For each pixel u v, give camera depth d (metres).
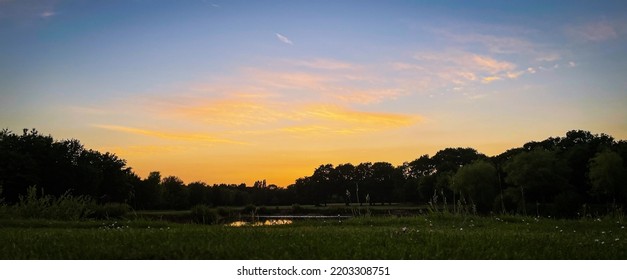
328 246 7.12
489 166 72.44
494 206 64.25
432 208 16.56
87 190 69.31
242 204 103.12
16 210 16.48
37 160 64.81
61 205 17.39
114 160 79.69
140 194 82.25
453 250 6.96
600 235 9.66
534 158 67.50
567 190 65.12
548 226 12.36
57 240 7.83
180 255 6.56
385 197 119.06
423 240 8.03
